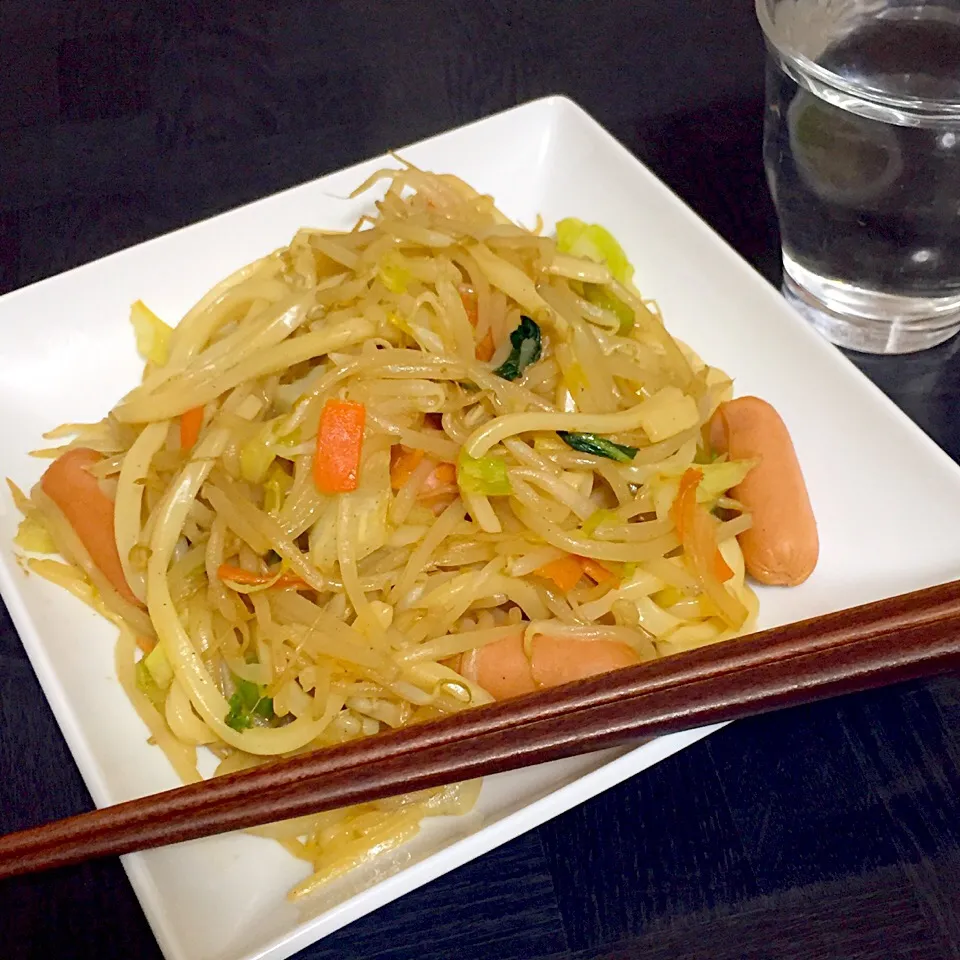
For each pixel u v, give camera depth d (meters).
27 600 0.31
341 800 0.27
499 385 0.32
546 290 0.34
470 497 0.32
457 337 0.33
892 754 0.31
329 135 0.46
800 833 0.30
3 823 0.31
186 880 0.28
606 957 0.28
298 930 0.26
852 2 0.35
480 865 0.29
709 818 0.30
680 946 0.28
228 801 0.27
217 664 0.32
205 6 0.51
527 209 0.40
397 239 0.34
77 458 0.33
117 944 0.28
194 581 0.32
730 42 0.48
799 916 0.29
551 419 0.32
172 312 0.37
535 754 0.27
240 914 0.28
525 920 0.29
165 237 0.37
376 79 0.48
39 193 0.44
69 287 0.36
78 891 0.29
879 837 0.30
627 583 0.32
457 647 0.31
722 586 0.31
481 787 0.30
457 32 0.49
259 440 0.31
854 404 0.33
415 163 0.39
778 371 0.35
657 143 0.44
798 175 0.35
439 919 0.29
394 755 0.27
